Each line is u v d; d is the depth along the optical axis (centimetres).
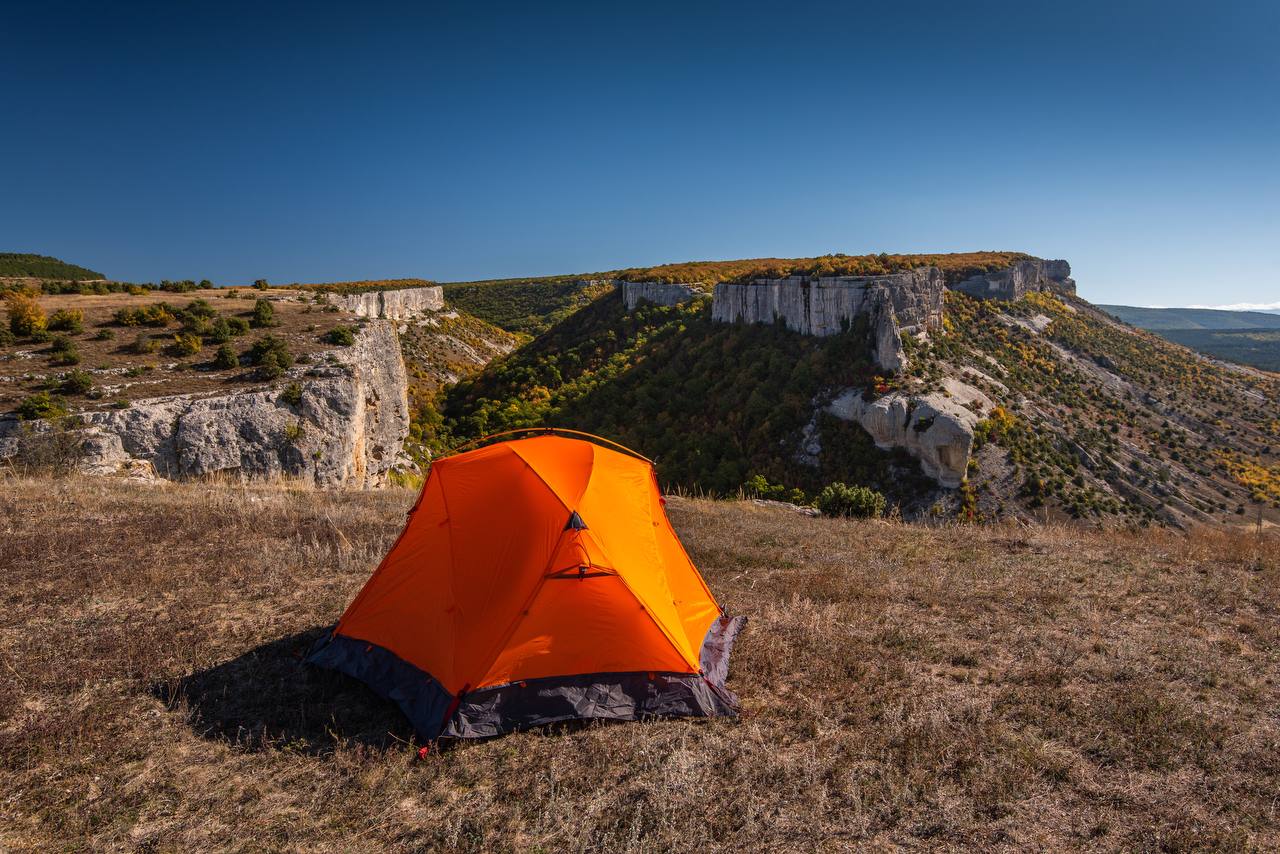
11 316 2989
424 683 528
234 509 1142
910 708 531
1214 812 415
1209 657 639
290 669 584
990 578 898
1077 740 491
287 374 2766
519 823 396
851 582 869
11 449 1808
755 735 491
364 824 395
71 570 800
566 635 538
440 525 614
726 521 1316
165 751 459
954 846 381
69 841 371
